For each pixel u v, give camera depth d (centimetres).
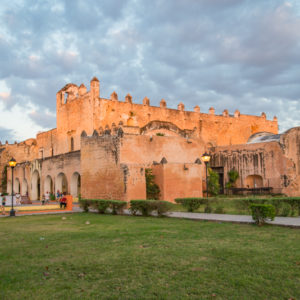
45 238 1193
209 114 5375
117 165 2719
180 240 1084
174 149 3266
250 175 3772
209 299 589
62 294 628
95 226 1510
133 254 904
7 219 2041
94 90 4303
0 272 768
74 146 4641
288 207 1652
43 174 4491
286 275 701
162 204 1812
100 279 707
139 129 3762
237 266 771
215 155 4094
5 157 6781
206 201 1945
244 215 1722
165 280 688
